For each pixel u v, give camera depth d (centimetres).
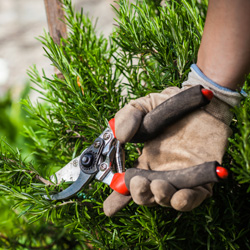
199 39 131
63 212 124
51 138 145
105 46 156
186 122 100
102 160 112
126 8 140
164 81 131
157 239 111
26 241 173
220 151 99
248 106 109
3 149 134
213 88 99
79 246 177
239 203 121
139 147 132
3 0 615
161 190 88
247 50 94
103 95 135
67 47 145
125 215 117
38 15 563
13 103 277
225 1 92
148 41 133
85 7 523
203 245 121
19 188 129
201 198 93
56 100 142
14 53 474
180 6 140
